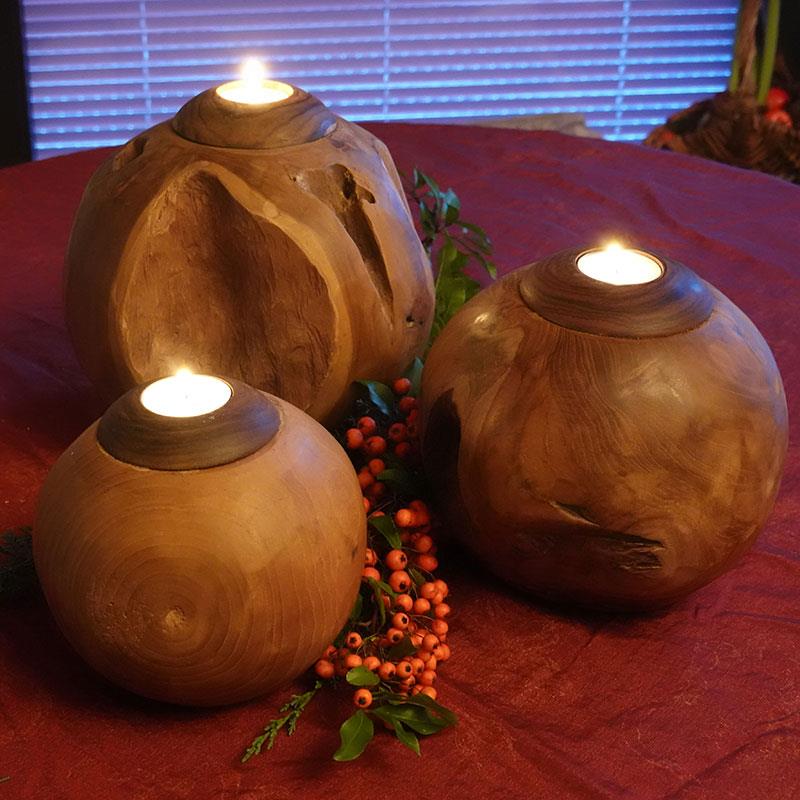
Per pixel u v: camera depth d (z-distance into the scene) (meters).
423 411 0.71
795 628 0.72
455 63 2.37
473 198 1.28
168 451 0.59
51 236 1.19
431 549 0.73
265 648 0.60
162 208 0.78
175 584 0.57
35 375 0.99
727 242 1.20
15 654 0.69
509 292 0.70
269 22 2.28
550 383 0.64
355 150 0.82
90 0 2.21
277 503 0.59
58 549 0.59
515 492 0.65
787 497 0.85
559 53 2.38
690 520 0.65
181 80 2.30
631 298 0.65
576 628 0.72
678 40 2.38
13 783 0.60
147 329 0.81
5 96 2.15
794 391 0.97
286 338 0.80
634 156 1.39
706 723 0.65
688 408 0.63
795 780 0.61
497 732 0.64
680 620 0.73
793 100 2.02
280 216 0.77
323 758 0.62
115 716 0.64
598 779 0.61
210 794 0.59
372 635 0.67
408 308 0.84
